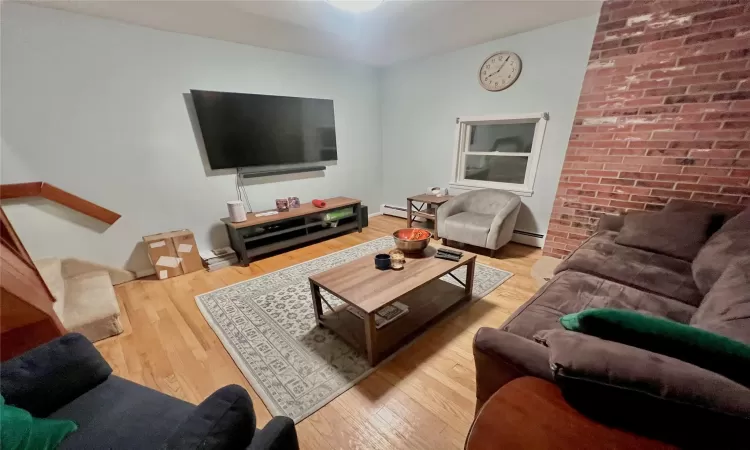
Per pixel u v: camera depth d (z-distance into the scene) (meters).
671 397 0.62
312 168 3.63
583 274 1.68
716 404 0.59
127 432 0.82
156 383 1.48
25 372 0.85
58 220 2.25
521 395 0.83
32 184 2.09
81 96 2.18
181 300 2.25
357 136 4.05
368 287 1.63
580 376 0.72
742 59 1.67
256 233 3.03
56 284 1.96
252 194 3.22
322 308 2.06
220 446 0.61
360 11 2.12
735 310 0.94
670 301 1.40
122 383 1.02
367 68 3.94
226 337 1.80
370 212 4.54
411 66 3.74
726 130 1.80
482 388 1.08
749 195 1.80
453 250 2.08
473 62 3.19
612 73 2.11
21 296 1.29
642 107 2.05
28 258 1.72
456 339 1.76
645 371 0.66
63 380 0.91
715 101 1.80
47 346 0.92
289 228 3.17
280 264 2.90
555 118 2.78
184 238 2.65
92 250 2.41
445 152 3.74
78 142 2.22
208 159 2.84
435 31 2.64
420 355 1.64
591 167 2.36
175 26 2.36
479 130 3.48
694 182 1.97
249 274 2.69
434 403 1.34
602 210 2.39
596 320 0.81
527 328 1.24
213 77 2.74
